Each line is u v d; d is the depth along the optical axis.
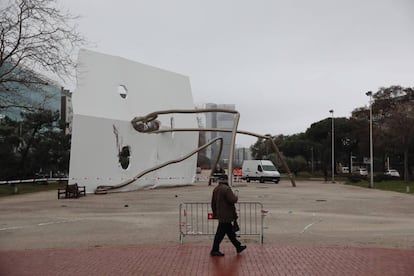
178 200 26.45
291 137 89.06
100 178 32.78
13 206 22.75
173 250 10.52
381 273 8.23
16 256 9.91
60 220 16.66
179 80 43.31
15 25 18.41
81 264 9.09
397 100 60.00
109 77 34.72
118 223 15.69
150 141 37.81
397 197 29.41
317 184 50.44
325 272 8.30
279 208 21.33
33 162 47.41
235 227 9.86
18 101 25.03
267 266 8.78
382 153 59.81
